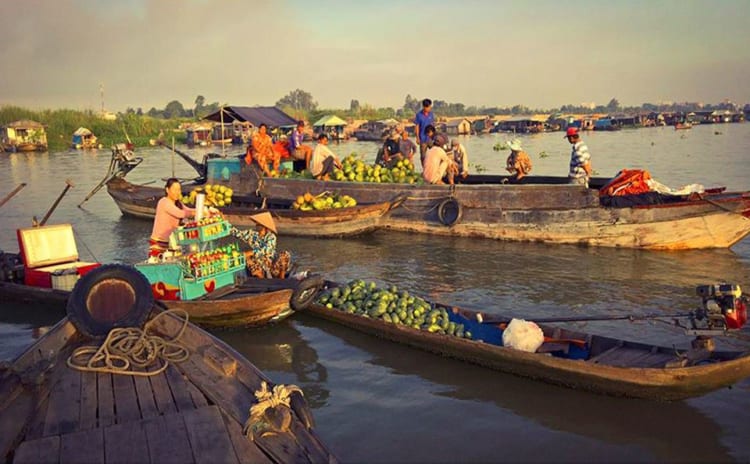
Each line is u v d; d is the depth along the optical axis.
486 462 5.53
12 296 10.34
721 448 5.69
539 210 13.77
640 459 5.54
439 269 11.98
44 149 63.25
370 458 5.61
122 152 19.88
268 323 8.96
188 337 7.01
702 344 6.46
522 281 11.05
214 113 27.77
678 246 12.82
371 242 14.62
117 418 5.34
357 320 8.57
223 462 4.62
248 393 5.79
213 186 17.12
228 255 9.32
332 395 6.89
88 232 16.92
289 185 16.83
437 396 6.80
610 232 13.15
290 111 93.62
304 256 13.36
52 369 6.34
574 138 14.23
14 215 19.95
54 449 4.72
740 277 10.94
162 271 8.88
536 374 6.98
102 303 7.14
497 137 85.38
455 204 14.55
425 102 16.80
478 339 7.92
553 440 5.86
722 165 30.88
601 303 9.75
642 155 40.50
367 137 81.31
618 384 6.41
